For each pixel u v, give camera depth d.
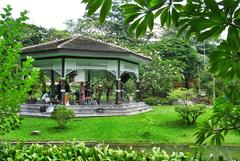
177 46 43.91
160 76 34.31
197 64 44.56
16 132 16.95
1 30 4.58
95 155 4.62
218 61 2.21
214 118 2.75
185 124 18.91
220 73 2.30
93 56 23.41
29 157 4.71
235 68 2.23
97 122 19.45
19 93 4.51
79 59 23.23
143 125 18.75
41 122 19.20
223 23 1.96
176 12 2.13
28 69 4.59
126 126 18.55
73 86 29.86
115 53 23.59
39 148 4.99
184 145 15.58
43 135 16.88
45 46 24.03
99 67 23.91
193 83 43.62
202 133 2.81
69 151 4.86
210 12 1.95
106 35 45.19
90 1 2.10
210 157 4.37
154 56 35.50
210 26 1.99
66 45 22.47
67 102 22.75
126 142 16.28
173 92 27.72
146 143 16.12
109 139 16.66
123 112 23.12
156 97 33.28
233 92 2.55
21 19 4.66
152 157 4.45
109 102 26.56
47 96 23.88
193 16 2.06
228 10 1.93
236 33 2.00
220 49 2.16
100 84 30.55
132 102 26.27
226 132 2.77
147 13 2.19
